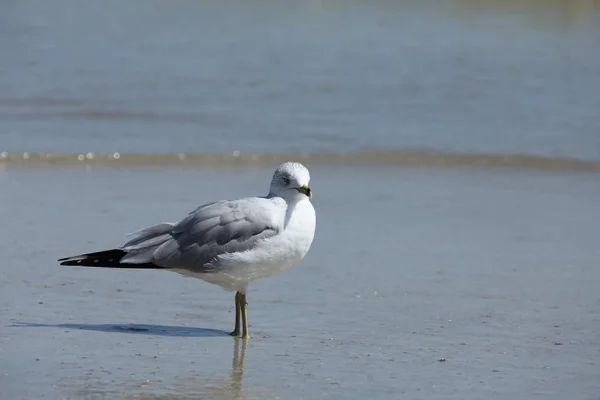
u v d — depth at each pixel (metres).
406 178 17.98
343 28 32.53
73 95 23.52
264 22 33.31
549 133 21.30
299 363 9.36
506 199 16.62
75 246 13.16
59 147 19.19
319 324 10.61
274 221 10.11
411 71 26.86
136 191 16.31
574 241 14.20
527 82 25.73
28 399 8.25
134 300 11.27
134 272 12.32
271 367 9.23
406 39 31.03
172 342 9.88
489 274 12.57
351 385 8.81
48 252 12.87
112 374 8.89
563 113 22.91
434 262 13.04
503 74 26.58
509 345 9.98
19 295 11.19
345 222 14.98
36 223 14.22
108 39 29.98
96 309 10.88
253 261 10.06
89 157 18.34
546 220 15.34
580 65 27.62
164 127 21.19
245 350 9.71
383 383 8.86
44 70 25.84
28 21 31.67
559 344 10.02
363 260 13.08
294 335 10.23
